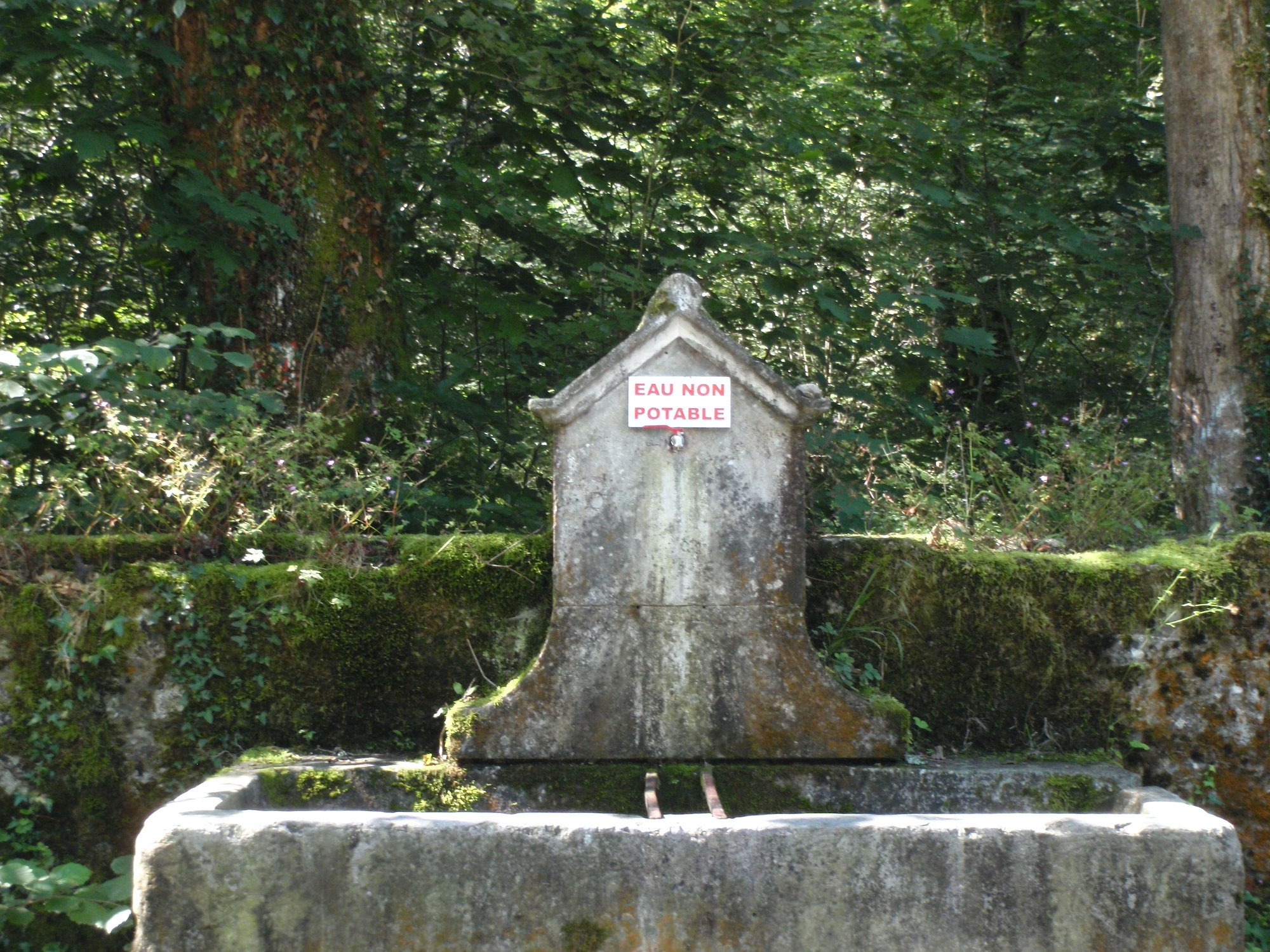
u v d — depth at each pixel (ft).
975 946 10.35
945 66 27.40
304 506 15.17
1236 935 10.28
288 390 18.44
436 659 14.60
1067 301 29.63
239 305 18.94
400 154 23.25
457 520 21.08
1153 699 14.56
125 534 14.69
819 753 13.35
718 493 13.41
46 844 13.82
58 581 14.16
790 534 13.44
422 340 25.14
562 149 23.93
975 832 10.46
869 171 24.88
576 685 13.35
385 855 10.49
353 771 13.08
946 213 26.71
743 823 10.64
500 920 10.46
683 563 13.42
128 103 19.48
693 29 23.88
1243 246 22.38
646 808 12.12
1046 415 29.45
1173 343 23.12
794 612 13.44
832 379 24.77
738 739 13.37
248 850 10.45
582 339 23.47
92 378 15.16
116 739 14.06
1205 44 22.71
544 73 21.94
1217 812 14.28
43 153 22.26
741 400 13.42
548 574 14.62
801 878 10.45
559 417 13.33
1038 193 28.02
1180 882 10.34
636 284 22.26
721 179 24.75
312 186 18.99
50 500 14.61
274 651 14.37
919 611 14.82
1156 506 20.75
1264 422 21.85
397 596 14.55
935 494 19.60
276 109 18.86
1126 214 27.22
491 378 24.35
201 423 15.31
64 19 17.90
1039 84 29.07
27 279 22.25
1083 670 14.65
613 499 13.38
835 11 27.22
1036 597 14.75
